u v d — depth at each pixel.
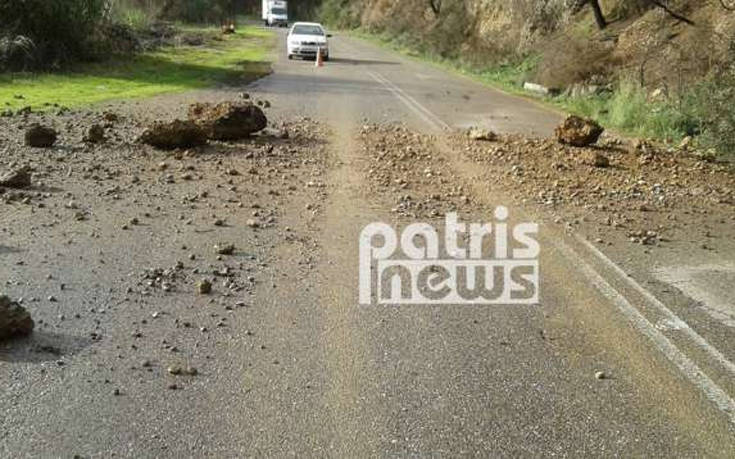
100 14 26.20
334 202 8.62
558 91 23.33
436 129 14.91
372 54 41.34
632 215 8.64
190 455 3.72
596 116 18.02
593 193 9.69
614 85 21.22
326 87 22.22
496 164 11.42
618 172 11.20
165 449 3.76
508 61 31.61
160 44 35.22
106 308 5.37
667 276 6.52
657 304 5.85
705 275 6.57
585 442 3.94
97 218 7.58
